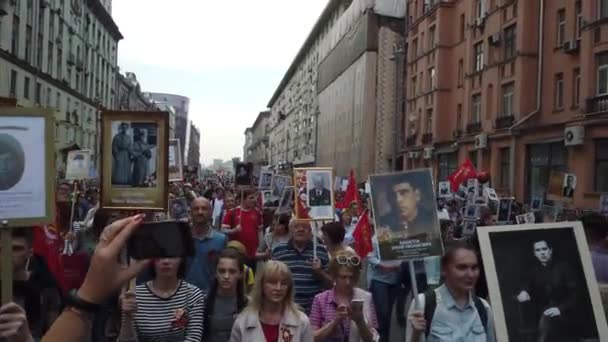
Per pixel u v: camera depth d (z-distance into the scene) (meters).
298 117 98.19
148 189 4.35
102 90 68.12
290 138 107.62
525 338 4.05
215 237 6.59
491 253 4.15
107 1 69.69
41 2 44.44
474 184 20.36
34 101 43.31
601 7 23.52
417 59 43.88
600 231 5.62
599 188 23.39
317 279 6.98
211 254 6.45
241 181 18.28
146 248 2.99
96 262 1.92
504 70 30.88
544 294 4.13
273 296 4.58
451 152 37.25
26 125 2.67
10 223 2.61
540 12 28.38
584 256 4.23
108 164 4.38
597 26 23.38
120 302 4.60
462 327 4.08
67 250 8.12
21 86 40.56
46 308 5.20
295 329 4.62
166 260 4.55
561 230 4.25
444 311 4.10
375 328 5.57
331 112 70.12
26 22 41.16
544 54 28.06
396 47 49.53
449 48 39.25
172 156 10.77
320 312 5.58
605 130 22.80
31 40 42.38
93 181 23.73
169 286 4.69
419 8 44.47
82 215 13.84
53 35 47.91
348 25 62.06
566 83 26.16
